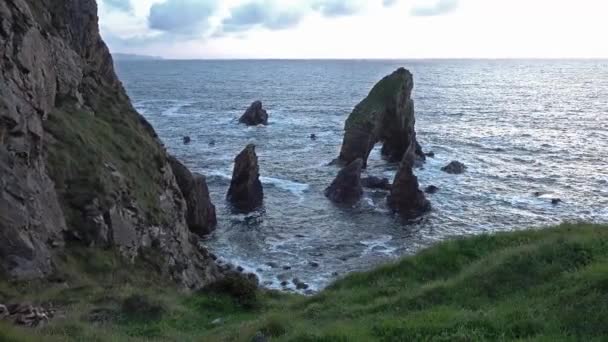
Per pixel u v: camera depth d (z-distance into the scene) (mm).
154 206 37688
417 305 18016
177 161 52219
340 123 128250
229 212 61125
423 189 68625
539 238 23594
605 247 19250
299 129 119062
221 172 78500
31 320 19172
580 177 75312
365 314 18250
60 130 33531
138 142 42438
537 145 99188
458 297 17938
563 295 15602
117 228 31531
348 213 60938
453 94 199750
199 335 18672
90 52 46125
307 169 81125
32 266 24719
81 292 24344
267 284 43156
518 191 68750
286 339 15328
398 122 85812
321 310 19844
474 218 58844
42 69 33219
